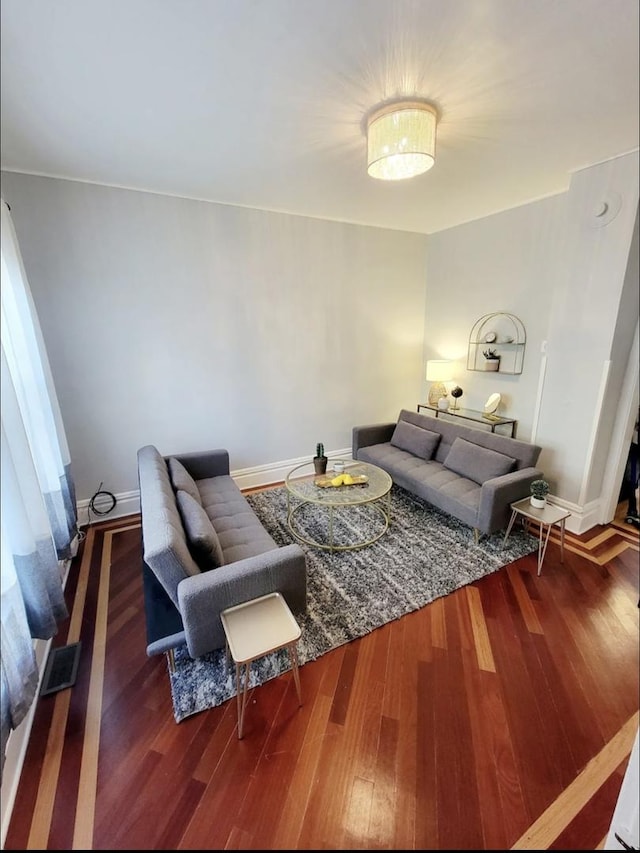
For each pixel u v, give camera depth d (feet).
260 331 12.08
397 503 11.48
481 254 12.58
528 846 3.90
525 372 11.76
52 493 7.18
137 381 10.59
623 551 8.98
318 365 13.41
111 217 9.45
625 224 8.11
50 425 7.55
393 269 14.07
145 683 5.72
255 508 11.26
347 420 14.53
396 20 4.24
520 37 4.50
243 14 4.13
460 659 6.06
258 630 5.13
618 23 4.29
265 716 5.20
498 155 7.89
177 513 6.64
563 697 5.41
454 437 11.83
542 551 8.26
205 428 11.86
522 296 11.55
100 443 10.42
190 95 5.62
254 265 11.53
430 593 7.53
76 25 4.21
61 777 4.50
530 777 4.47
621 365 9.16
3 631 4.21
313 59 4.88
